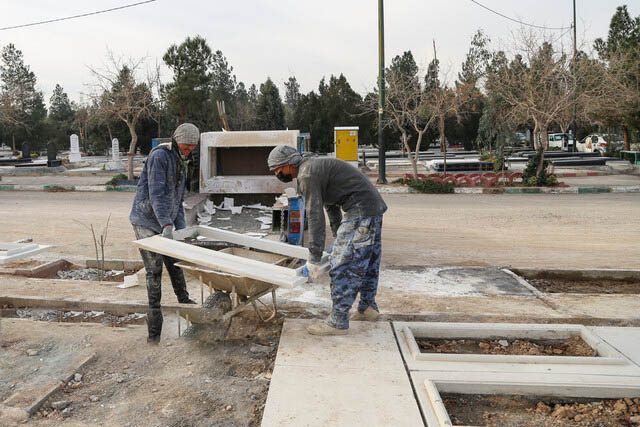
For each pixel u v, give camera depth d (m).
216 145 8.45
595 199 16.88
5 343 4.98
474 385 4.07
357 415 3.65
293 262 5.63
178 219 5.52
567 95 18.97
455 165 25.12
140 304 5.91
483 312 5.77
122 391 4.17
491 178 19.89
